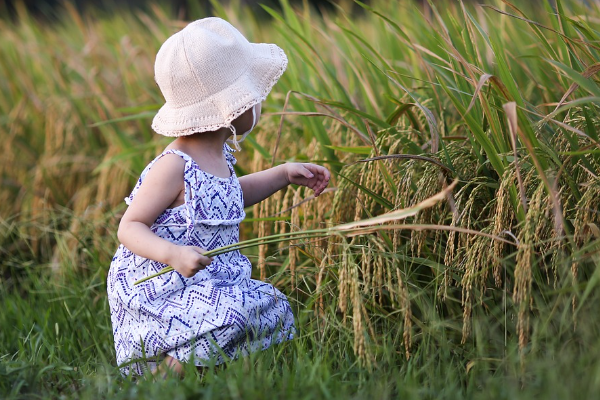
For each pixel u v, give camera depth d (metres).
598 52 2.86
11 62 6.00
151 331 2.57
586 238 2.48
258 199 2.98
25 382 2.44
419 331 2.86
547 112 3.17
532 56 2.89
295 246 2.99
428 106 3.38
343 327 2.70
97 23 7.01
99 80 5.34
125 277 2.65
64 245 4.14
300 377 2.35
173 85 2.62
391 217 2.24
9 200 5.18
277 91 4.28
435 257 2.93
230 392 2.19
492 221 2.73
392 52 4.23
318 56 3.51
